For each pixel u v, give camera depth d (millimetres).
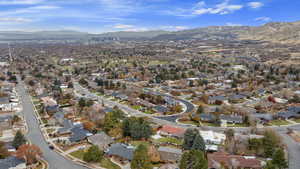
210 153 92562
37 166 85375
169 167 81562
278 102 164500
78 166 85812
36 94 196750
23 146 88688
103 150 96688
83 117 135875
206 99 170875
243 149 93625
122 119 128500
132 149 92812
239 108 146625
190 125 127062
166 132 112500
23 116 143625
